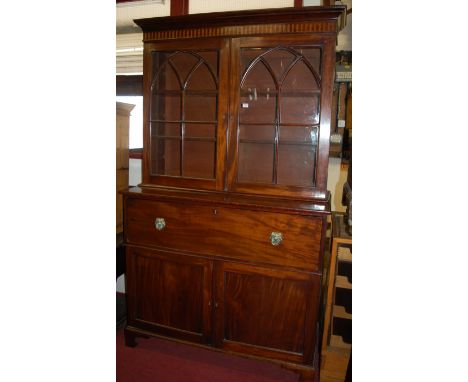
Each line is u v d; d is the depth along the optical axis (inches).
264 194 54.0
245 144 58.1
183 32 54.7
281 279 50.8
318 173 51.4
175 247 55.7
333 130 64.1
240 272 52.4
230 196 55.2
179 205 54.4
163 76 61.1
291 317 51.5
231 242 52.2
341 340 52.6
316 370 56.6
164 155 65.1
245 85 55.4
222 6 67.4
